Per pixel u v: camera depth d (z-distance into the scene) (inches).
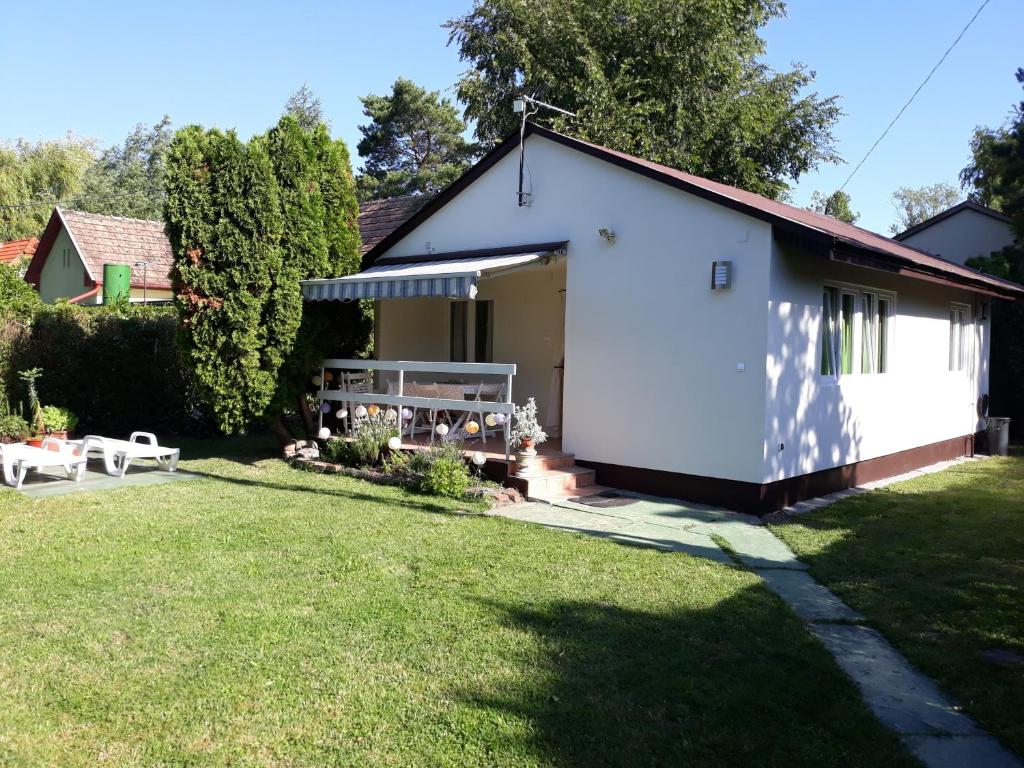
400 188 2048.5
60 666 231.5
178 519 410.9
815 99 1391.5
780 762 191.5
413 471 505.0
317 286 571.5
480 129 1264.8
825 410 531.8
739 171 1255.5
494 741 196.4
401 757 188.5
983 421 844.6
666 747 196.1
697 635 269.9
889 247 666.8
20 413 643.5
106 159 2682.1
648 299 507.5
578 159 542.3
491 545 373.7
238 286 549.0
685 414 492.1
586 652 251.6
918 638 277.4
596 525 426.6
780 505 484.1
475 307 716.0
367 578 318.3
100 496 468.4
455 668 237.0
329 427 658.8
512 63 1188.5
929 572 358.6
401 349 700.0
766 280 457.1
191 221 538.3
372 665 237.3
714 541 401.4
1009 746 204.8
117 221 1258.0
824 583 342.0
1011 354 930.7
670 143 1186.6
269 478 533.0
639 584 324.2
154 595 292.0
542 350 666.2
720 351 476.4
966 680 244.1
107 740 192.2
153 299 1147.3
